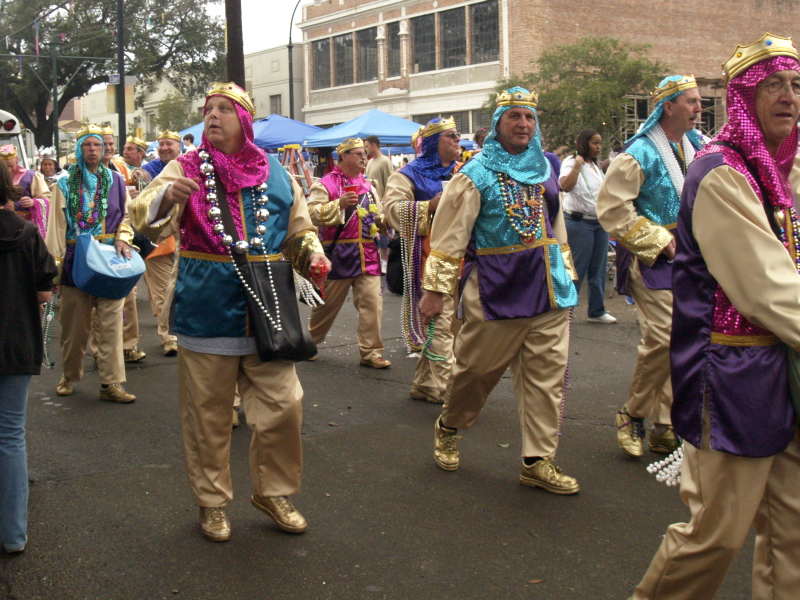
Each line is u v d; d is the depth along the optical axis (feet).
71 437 17.22
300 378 22.21
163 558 11.76
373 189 23.65
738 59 8.39
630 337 27.14
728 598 10.61
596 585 10.99
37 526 12.80
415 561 11.68
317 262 12.31
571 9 97.45
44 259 11.83
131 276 18.93
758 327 8.13
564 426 17.76
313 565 11.57
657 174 14.84
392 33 113.09
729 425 8.07
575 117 76.64
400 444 16.74
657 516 13.14
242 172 11.90
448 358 19.71
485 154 13.96
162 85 158.92
